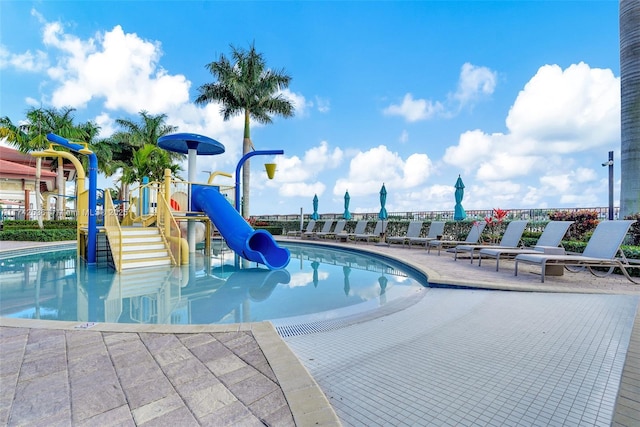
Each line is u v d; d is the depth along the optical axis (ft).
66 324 9.77
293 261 28.96
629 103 24.54
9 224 55.26
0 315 12.83
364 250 33.68
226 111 59.93
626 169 24.68
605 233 17.34
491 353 7.88
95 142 73.20
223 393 6.00
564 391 6.03
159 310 13.64
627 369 6.84
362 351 8.30
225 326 9.62
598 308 11.55
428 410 5.51
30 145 56.03
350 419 5.27
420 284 18.80
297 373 6.75
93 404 5.66
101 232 26.73
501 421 5.16
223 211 26.89
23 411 5.45
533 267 21.65
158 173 76.95
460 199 39.75
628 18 24.67
